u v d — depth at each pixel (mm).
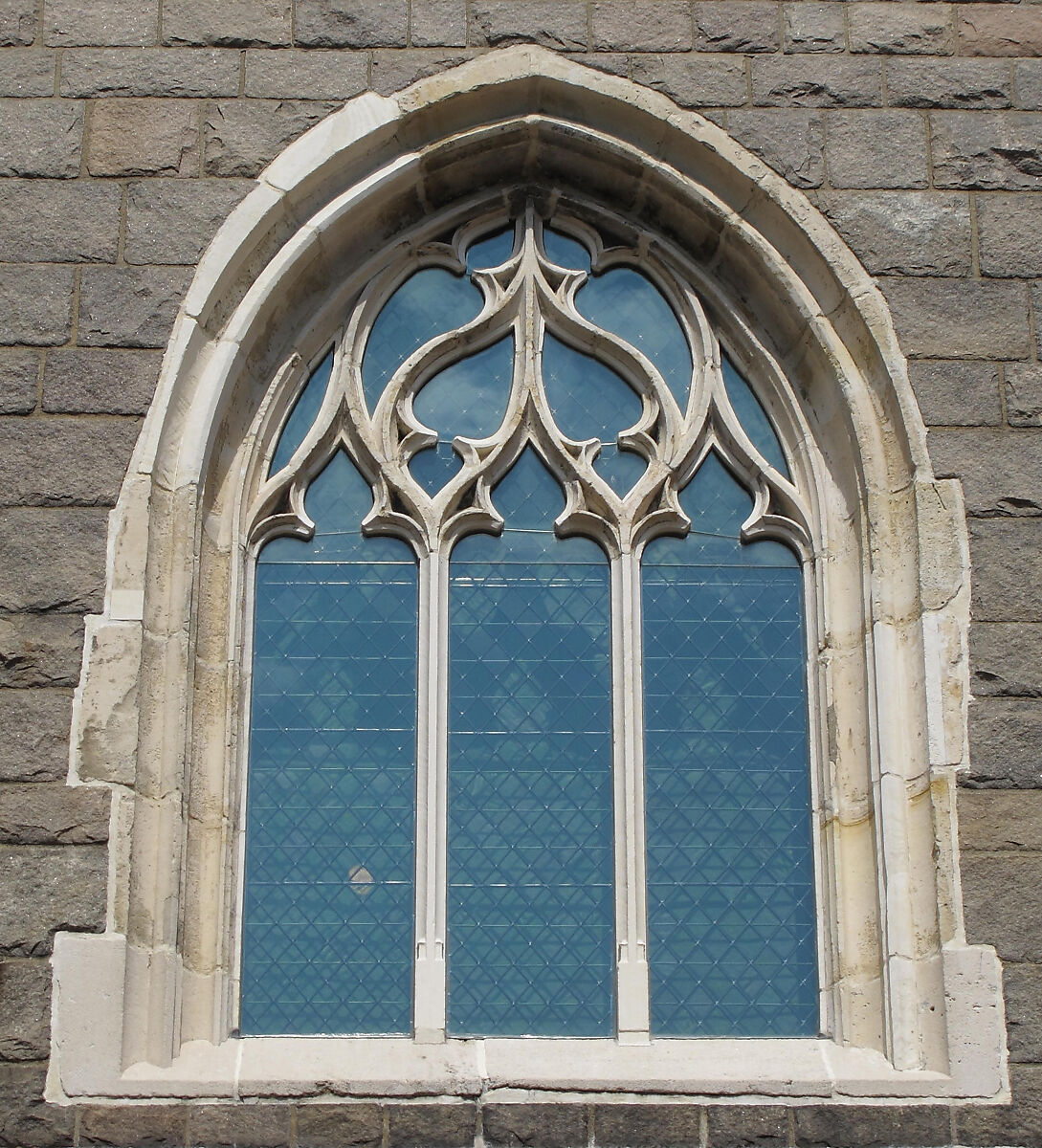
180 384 9398
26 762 8703
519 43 10086
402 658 9492
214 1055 8617
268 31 10016
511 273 10172
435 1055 8703
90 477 9180
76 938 8484
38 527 9086
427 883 9047
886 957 8773
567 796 9281
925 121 10031
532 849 9195
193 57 9961
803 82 10070
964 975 8594
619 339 10008
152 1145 8234
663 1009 8961
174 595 9102
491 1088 8430
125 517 9117
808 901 9156
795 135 9984
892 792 8977
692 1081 8453
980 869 8750
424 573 9570
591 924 9094
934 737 8953
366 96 9938
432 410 9969
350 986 8969
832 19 10203
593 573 9672
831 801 9180
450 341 9977
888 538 9414
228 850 8992
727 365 10078
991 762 8898
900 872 8883
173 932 8648
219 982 8797
